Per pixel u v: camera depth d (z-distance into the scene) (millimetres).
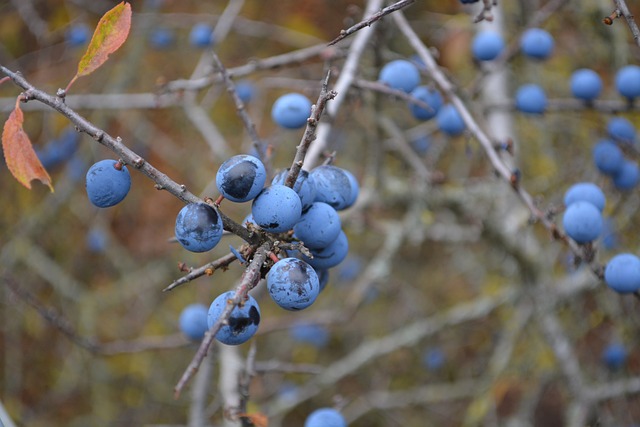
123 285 4824
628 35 3625
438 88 2746
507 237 3516
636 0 3521
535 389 4094
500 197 3879
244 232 1430
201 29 3943
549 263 3900
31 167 1604
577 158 4039
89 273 5223
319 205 1582
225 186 1419
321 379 3750
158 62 5250
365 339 4875
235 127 5148
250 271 1336
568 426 3486
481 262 4707
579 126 4043
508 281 4215
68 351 4762
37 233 4676
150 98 3785
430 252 5109
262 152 1815
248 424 1990
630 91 2775
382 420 4844
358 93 2576
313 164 2027
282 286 1396
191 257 4527
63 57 4812
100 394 4523
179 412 4730
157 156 5262
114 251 4961
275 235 1497
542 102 2980
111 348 2891
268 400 4695
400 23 2574
